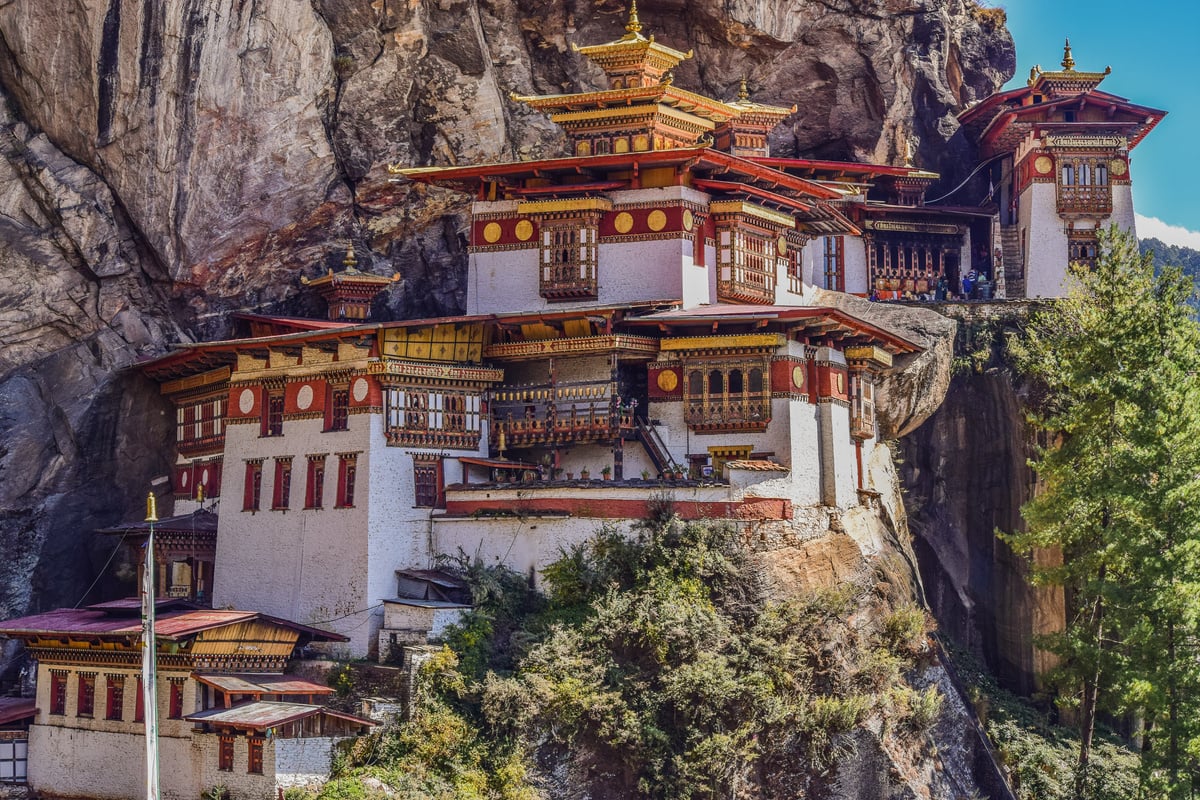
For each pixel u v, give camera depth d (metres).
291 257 62.19
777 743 46.69
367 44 60.62
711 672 46.28
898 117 76.19
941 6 79.44
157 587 56.22
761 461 52.34
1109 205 74.06
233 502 55.03
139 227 56.44
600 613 47.59
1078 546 57.19
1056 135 74.38
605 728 45.31
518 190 59.44
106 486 58.56
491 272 60.03
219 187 57.41
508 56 65.69
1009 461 63.56
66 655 48.50
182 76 54.91
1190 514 51.00
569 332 55.16
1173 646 50.59
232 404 55.78
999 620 62.62
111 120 54.69
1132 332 54.28
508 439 54.72
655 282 57.81
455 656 46.66
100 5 53.44
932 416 65.25
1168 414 51.88
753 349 53.91
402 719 45.50
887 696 49.91
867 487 58.22
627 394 55.78
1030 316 66.00
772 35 70.38
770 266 62.03
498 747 44.94
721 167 58.41
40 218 55.47
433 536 52.41
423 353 52.97
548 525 50.72
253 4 56.31
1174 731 50.06
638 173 58.66
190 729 44.50
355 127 61.53
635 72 61.78
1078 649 51.81
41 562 56.81
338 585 51.16
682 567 49.00
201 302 59.78
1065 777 55.28
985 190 80.81
